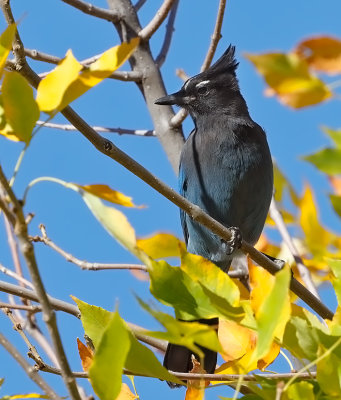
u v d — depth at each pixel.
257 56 4.57
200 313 5.23
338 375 5.09
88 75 5.14
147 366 5.27
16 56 7.67
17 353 5.40
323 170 4.35
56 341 4.85
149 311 4.64
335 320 5.43
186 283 5.30
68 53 5.22
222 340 6.33
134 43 5.14
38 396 6.09
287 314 4.89
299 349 5.29
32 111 5.02
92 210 4.86
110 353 4.72
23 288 8.59
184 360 8.38
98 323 5.91
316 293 8.95
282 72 4.55
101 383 4.76
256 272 5.32
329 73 4.57
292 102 4.59
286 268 4.71
